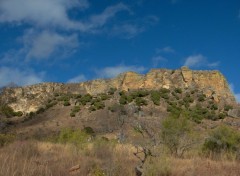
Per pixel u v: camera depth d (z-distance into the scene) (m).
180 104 74.94
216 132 22.02
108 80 89.88
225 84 85.00
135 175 11.26
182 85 83.94
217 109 73.62
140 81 86.44
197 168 13.26
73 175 11.64
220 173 12.66
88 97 80.88
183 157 19.31
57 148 19.38
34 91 88.44
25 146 16.75
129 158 14.45
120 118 42.44
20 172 9.87
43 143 20.95
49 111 78.81
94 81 90.12
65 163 13.09
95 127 61.41
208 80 84.69
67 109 77.81
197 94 79.94
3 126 58.88
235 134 21.91
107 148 17.47
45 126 66.94
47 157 15.12
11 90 86.69
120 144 18.55
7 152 14.87
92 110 73.12
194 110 70.06
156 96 75.62
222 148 20.80
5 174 9.27
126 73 88.44
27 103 83.19
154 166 11.64
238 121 65.44
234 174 12.59
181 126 22.00
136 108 68.06
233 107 72.94
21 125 71.00
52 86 90.50
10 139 21.84
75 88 90.88
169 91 81.06
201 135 24.03
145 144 12.35
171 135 20.83
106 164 12.36
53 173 10.98
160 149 13.08
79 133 26.67
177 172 12.52
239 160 17.83
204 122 62.66
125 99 75.69
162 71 88.56
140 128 13.78
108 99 79.50
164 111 69.75
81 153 17.48
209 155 19.31
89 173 11.98
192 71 86.81
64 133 27.89
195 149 21.62
